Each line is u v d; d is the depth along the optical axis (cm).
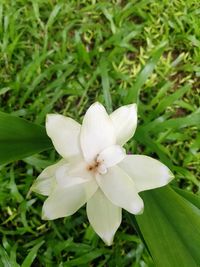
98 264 20
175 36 24
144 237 15
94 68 23
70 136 15
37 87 23
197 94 23
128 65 24
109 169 15
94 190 15
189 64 23
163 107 21
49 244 20
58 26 24
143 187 15
